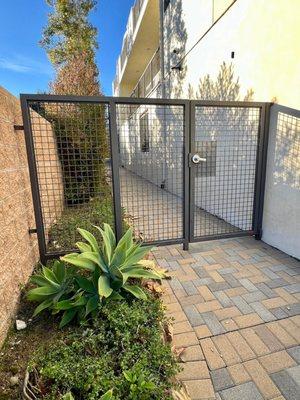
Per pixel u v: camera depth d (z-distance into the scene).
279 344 1.78
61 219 3.76
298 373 1.56
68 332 1.71
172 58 6.62
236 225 4.06
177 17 6.14
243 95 3.68
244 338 1.83
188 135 3.04
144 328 1.68
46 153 3.68
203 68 4.88
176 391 1.37
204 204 4.85
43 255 2.74
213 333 1.88
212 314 2.09
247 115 3.64
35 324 1.84
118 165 2.89
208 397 1.42
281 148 3.06
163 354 1.50
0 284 1.72
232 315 2.07
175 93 6.48
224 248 3.34
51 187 3.71
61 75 6.59
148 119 7.56
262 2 3.15
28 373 1.38
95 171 4.24
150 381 1.29
